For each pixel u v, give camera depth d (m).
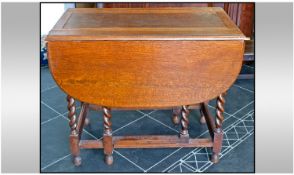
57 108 2.62
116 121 2.45
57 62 1.71
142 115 2.53
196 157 2.10
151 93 1.79
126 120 2.46
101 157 2.10
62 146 2.20
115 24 1.90
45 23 3.24
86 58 1.70
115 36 1.68
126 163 2.05
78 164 2.03
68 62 1.71
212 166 2.03
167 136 2.04
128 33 1.73
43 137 2.28
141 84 1.76
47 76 3.13
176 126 2.40
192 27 1.85
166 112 2.57
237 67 1.76
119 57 1.70
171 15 2.11
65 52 1.69
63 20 1.97
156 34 1.72
